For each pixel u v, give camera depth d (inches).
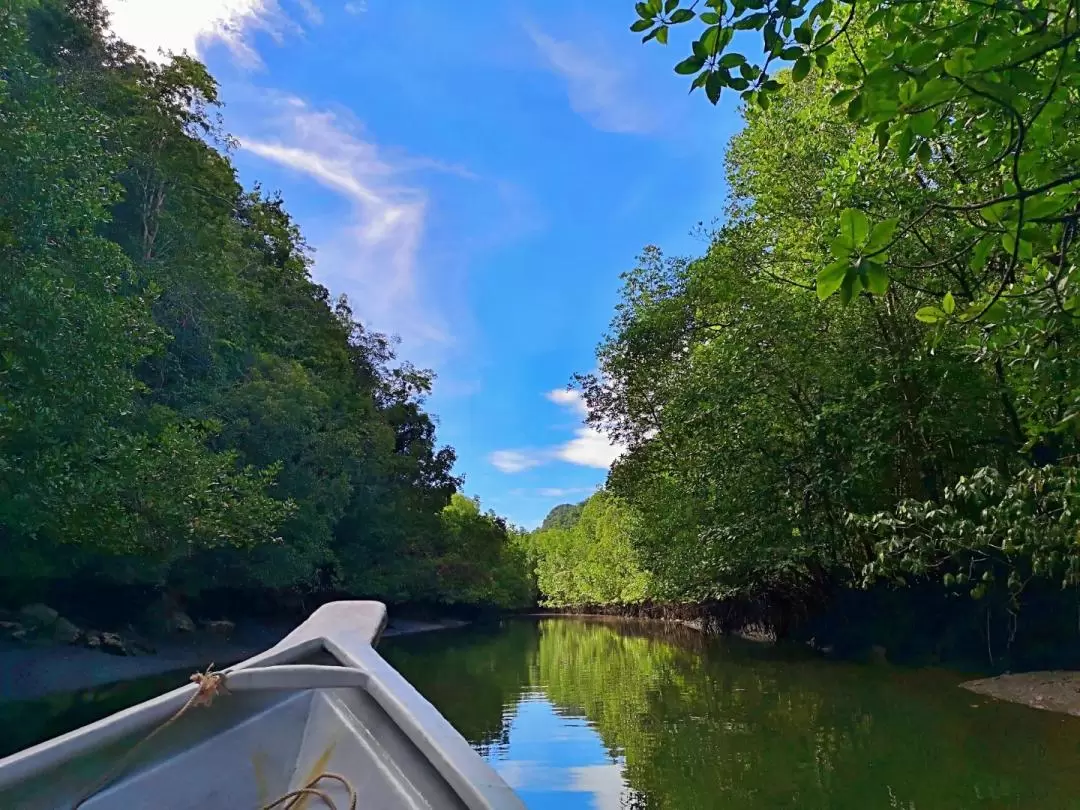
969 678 476.7
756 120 555.5
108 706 438.0
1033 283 169.3
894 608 623.8
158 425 607.5
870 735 332.5
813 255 524.4
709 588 764.0
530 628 1552.7
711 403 584.4
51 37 651.5
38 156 368.8
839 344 552.1
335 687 119.4
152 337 510.9
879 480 541.0
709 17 110.9
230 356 895.7
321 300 1382.9
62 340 371.2
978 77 102.3
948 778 260.2
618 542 1808.6
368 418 1301.7
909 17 115.8
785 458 577.6
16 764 90.3
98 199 419.2
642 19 112.7
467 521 1748.3
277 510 673.0
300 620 1115.3
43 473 376.5
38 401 358.9
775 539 612.7
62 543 503.2
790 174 538.6
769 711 400.5
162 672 597.0
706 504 649.6
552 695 482.0
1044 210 116.3
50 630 597.9
